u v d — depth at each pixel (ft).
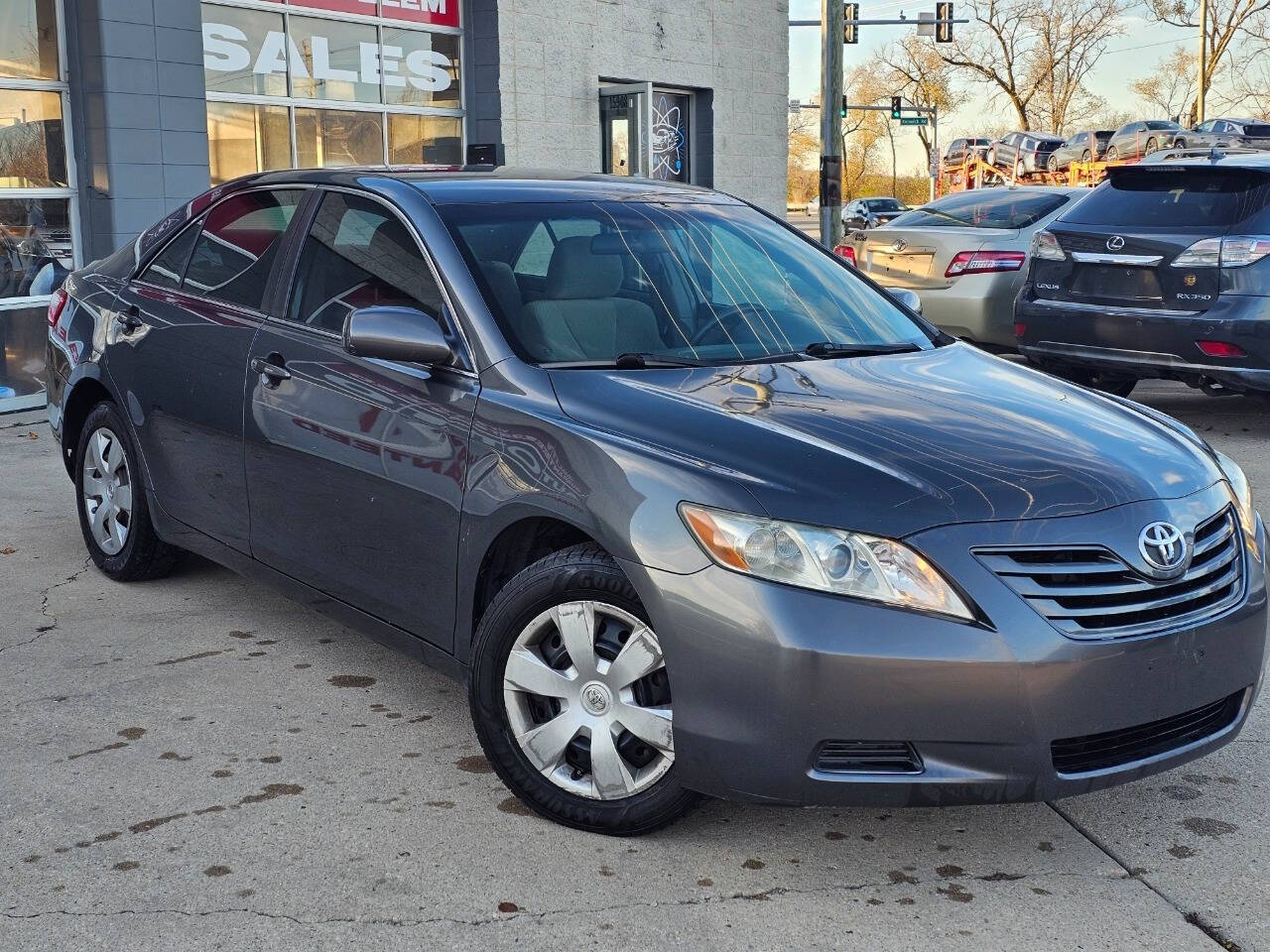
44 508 21.54
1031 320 29.01
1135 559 9.84
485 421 11.48
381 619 12.75
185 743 12.56
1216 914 9.74
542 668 10.88
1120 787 11.95
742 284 13.88
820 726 9.39
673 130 49.55
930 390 11.99
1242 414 31.45
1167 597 10.00
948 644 9.29
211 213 16.28
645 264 13.48
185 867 10.23
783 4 52.13
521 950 9.17
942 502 9.72
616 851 10.59
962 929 9.50
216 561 15.37
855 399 11.51
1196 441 12.03
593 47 45.06
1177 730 10.29
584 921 9.54
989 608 9.37
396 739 12.74
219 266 15.64
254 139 36.35
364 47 39.22
